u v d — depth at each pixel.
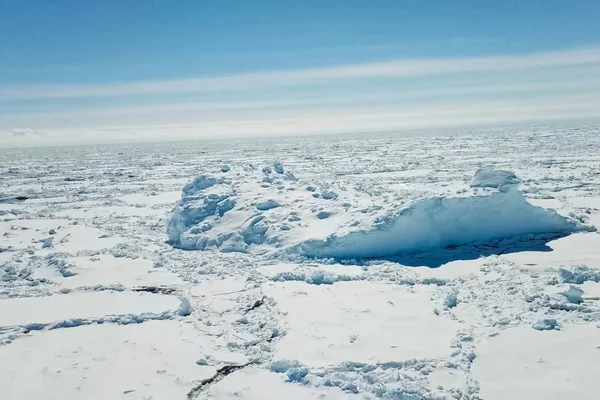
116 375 8.05
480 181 14.91
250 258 13.61
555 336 8.72
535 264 12.14
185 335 9.41
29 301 11.29
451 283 11.29
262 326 9.67
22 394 7.56
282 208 15.60
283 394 7.44
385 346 8.59
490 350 8.38
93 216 23.05
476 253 13.23
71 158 79.06
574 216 16.59
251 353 8.67
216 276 12.46
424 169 38.03
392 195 15.39
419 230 13.59
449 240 14.00
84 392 7.60
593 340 8.48
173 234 16.53
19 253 15.93
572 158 39.50
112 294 11.56
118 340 9.26
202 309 10.52
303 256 13.36
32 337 9.48
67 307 10.84
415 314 9.78
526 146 56.06
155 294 11.50
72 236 17.61
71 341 9.26
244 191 16.97
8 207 26.98
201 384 7.80
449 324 9.34
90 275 12.92
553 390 7.16
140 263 13.85
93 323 10.04
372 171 38.06
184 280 12.36
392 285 11.29
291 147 88.38
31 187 36.94
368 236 13.22
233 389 7.56
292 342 8.84
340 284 11.50
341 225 13.98
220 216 15.97
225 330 9.55
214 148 100.50
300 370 7.87
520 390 7.22
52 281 12.74
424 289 11.02
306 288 11.35
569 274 11.02
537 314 9.55
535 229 14.70
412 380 7.57
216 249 14.68
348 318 9.73
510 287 10.78
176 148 110.50
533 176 29.11
